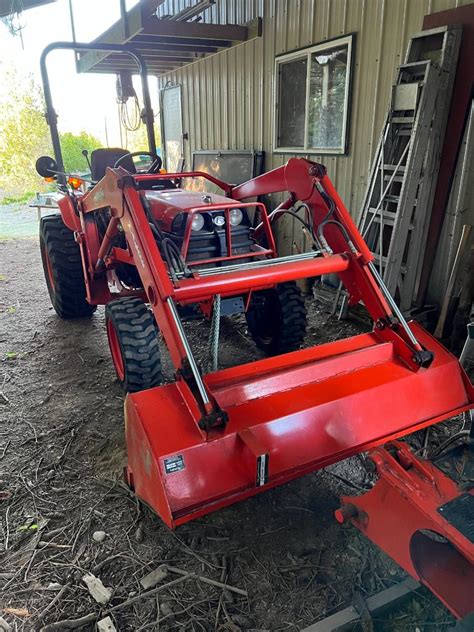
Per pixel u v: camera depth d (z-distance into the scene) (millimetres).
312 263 2312
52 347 3701
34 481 2238
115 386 3102
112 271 3332
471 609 1259
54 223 3984
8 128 14156
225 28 5270
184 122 7562
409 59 3512
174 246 2227
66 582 1714
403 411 2010
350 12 4129
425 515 1305
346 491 2150
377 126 4086
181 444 1644
